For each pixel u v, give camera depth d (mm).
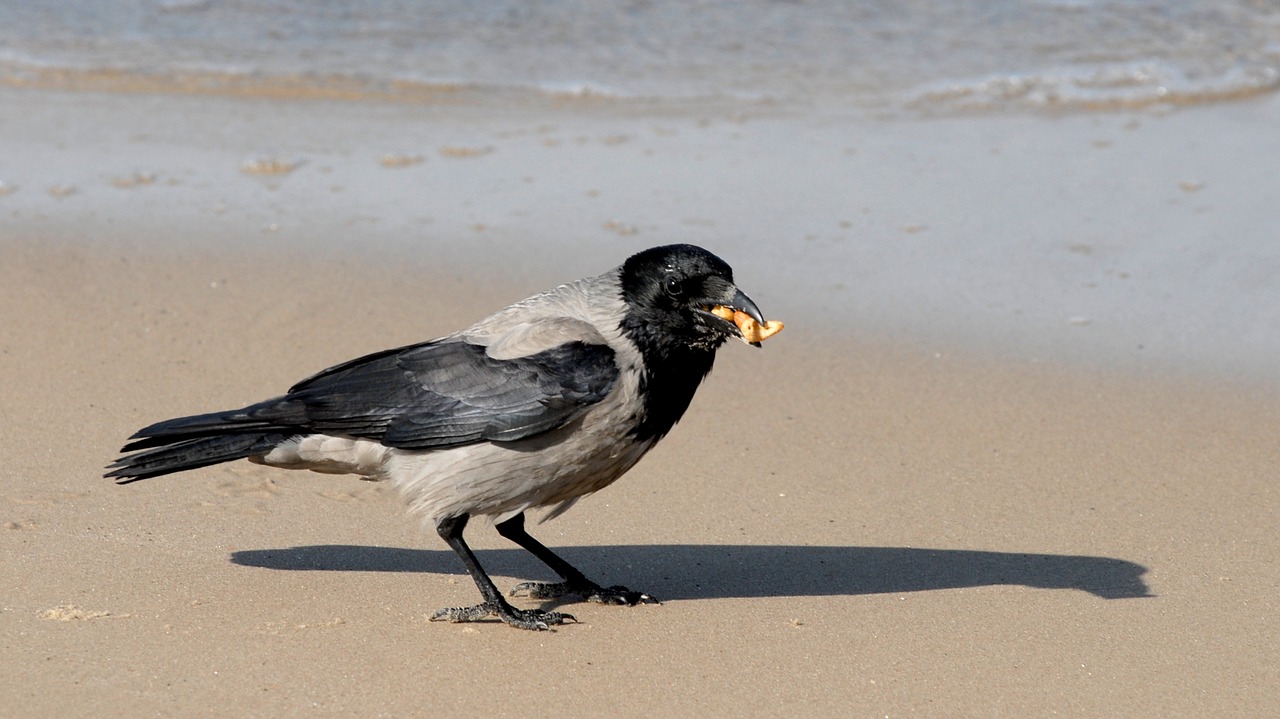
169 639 8312
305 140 19359
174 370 12688
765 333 8562
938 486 11086
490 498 8797
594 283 9047
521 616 8789
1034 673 8305
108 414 11688
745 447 11750
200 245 15523
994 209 17453
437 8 25125
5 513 9836
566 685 8047
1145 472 11344
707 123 20562
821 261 15867
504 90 21703
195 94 21062
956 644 8648
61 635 8258
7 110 19859
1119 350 13797
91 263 14836
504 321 9125
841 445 11812
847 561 9875
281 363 13023
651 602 9219
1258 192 17906
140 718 7410
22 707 7430
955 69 22953
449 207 17109
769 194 17812
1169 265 15828
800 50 23766
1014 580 9562
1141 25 24844
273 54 22656
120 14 24141
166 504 10211
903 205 17547
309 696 7770
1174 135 20219
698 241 16281
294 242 15805
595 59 23125
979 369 13375
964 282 15391
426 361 8828
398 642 8492
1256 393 12852
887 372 13312
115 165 17953
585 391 8469
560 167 18609
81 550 9414
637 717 7711
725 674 8242
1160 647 8633
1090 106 21547
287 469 10297
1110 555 9961
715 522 10492
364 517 10328
